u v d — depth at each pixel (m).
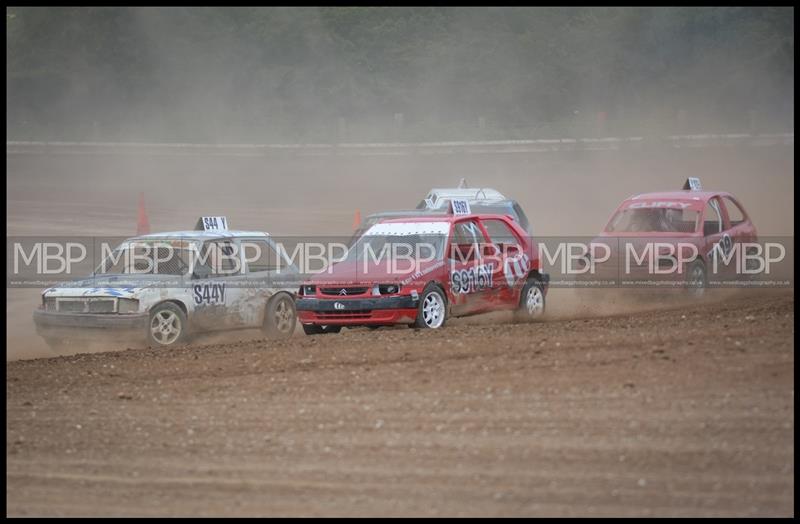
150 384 36.22
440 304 47.03
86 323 45.97
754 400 29.66
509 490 24.25
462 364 35.59
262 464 26.98
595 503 23.36
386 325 46.09
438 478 25.22
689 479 24.50
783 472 24.72
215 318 48.53
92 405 33.78
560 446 26.84
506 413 29.72
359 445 27.91
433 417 29.84
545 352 36.56
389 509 23.50
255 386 34.75
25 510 24.72
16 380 37.88
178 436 29.80
